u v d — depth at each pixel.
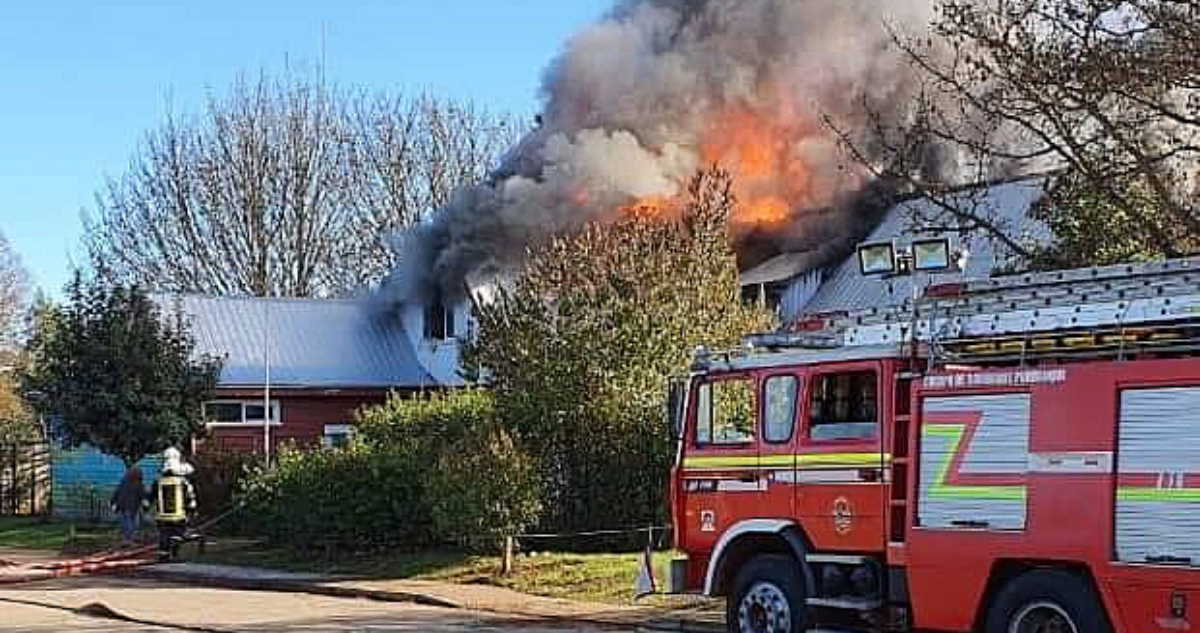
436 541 23.78
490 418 23.48
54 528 32.84
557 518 23.17
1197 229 15.81
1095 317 11.48
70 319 29.25
